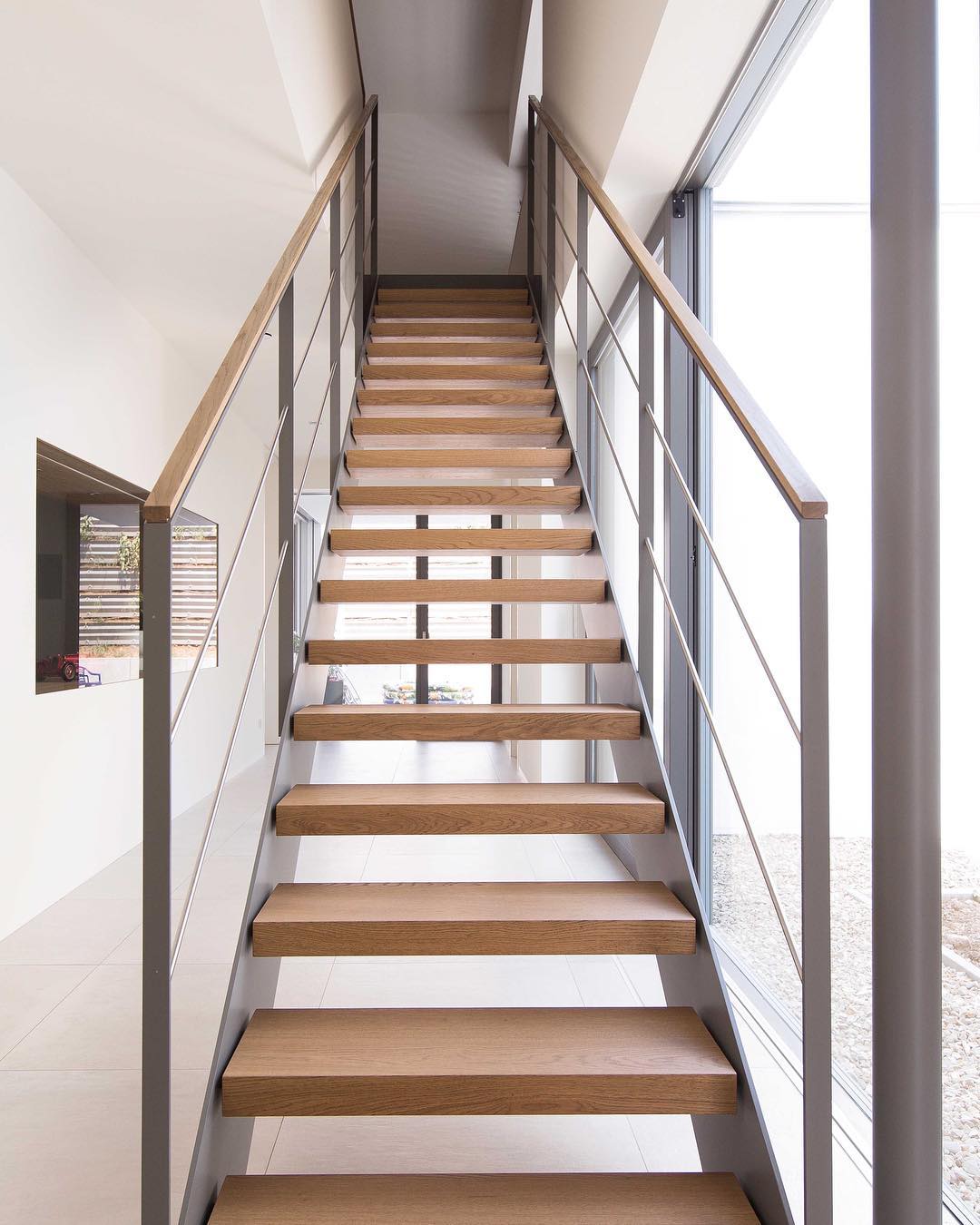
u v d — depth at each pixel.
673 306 1.96
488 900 1.87
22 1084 2.16
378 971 2.84
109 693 4.19
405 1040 1.63
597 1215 1.44
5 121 2.90
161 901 1.32
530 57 5.26
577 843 4.54
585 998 2.62
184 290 4.27
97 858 4.04
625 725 2.21
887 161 1.42
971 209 1.57
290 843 2.12
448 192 6.92
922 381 1.39
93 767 4.01
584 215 3.13
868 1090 2.05
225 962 2.89
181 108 2.83
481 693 9.28
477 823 1.96
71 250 3.77
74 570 3.82
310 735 2.16
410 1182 1.51
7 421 3.25
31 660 3.42
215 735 6.32
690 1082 1.52
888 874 1.40
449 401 3.54
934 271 1.40
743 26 2.35
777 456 1.45
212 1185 1.48
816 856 1.36
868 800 2.10
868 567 2.06
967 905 1.61
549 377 3.85
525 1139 1.96
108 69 2.65
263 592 8.42
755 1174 1.47
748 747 2.75
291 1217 1.42
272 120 2.90
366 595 2.62
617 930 1.75
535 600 2.66
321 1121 2.02
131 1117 2.01
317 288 4.32
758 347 2.65
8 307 3.25
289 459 2.20
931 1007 1.39
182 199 3.41
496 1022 1.71
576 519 3.09
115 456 4.27
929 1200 1.39
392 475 3.35
